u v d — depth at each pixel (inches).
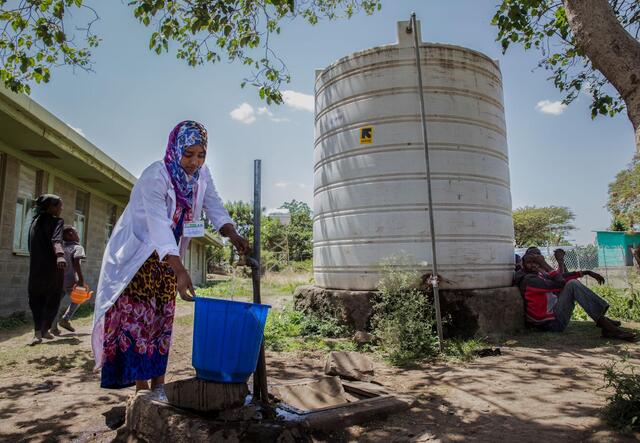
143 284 118.0
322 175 277.0
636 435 104.0
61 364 190.4
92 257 521.7
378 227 245.3
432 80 249.0
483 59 262.2
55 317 253.8
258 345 97.1
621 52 118.4
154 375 119.2
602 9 121.9
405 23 253.6
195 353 96.7
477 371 168.7
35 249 236.1
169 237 108.9
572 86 288.2
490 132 260.1
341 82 267.9
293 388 139.9
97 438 111.7
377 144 250.1
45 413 131.3
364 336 225.8
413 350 195.3
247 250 114.5
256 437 89.2
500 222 257.3
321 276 274.7
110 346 115.0
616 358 184.7
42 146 351.9
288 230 1619.1
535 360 183.6
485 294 235.3
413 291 223.5
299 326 254.8
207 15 235.1
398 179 244.4
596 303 226.7
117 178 485.7
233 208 2038.6
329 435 111.0
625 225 1493.6
